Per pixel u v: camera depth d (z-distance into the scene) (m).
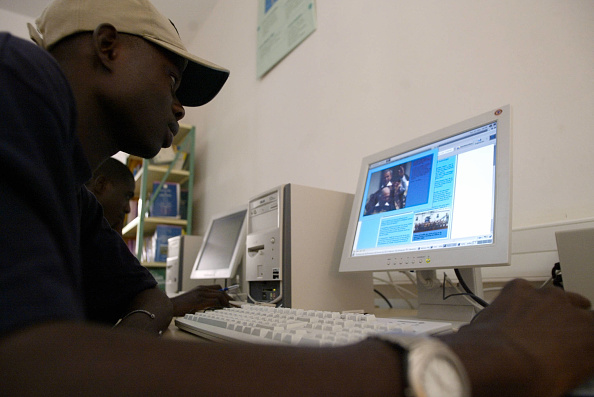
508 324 0.30
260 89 2.52
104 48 0.54
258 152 2.45
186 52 0.65
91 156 0.58
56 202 0.31
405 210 0.89
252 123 2.57
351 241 1.00
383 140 1.54
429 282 0.89
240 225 1.60
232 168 2.78
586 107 0.96
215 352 0.21
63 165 0.34
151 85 0.59
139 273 0.87
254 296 1.16
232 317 0.72
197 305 1.02
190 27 3.77
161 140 0.65
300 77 2.11
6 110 0.29
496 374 0.24
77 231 0.40
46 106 0.32
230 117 2.91
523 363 0.25
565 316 0.32
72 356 0.19
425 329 0.51
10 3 3.29
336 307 1.07
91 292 0.80
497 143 0.74
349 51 1.79
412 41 1.47
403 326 0.51
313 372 0.21
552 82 1.03
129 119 0.57
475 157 0.77
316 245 1.07
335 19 1.91
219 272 1.60
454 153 0.82
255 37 2.67
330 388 0.21
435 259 0.77
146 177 3.12
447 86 1.31
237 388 0.19
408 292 1.26
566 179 0.98
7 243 0.24
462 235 0.75
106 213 1.80
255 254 1.16
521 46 1.11
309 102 2.01
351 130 1.71
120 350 0.20
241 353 0.22
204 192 3.26
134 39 0.58
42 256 0.25
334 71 1.86
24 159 0.28
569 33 1.00
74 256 0.35
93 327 0.22
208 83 0.85
